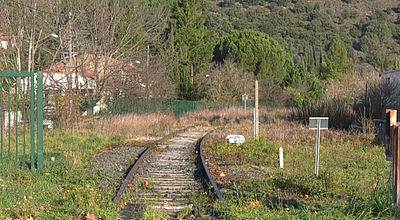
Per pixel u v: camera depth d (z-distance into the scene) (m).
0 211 7.16
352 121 25.64
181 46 58.97
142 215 7.76
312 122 11.76
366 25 161.88
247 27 136.88
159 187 10.55
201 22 63.59
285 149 16.92
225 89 59.66
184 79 55.44
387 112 6.93
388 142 6.90
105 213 7.40
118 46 35.84
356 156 15.64
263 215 7.52
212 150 17.91
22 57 35.75
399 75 27.97
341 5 187.75
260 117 39.91
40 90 11.83
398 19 170.88
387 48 145.62
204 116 44.50
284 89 73.62
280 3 172.62
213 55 68.31
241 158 15.31
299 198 9.30
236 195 9.42
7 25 30.52
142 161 14.73
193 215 7.74
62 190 9.66
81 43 34.56
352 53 132.38
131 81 37.69
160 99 38.12
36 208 7.57
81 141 19.72
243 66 69.31
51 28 34.12
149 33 43.75
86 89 31.81
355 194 9.30
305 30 150.00
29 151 15.53
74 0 33.97
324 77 91.19
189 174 12.46
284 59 77.69
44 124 23.89
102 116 27.09
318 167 12.16
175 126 33.97
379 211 7.59
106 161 14.48
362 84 39.69
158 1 66.06
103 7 35.38
